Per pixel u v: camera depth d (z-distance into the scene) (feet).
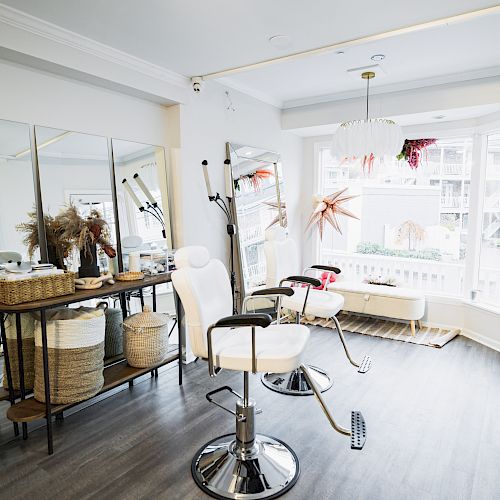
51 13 6.82
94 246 8.07
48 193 7.89
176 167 10.35
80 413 7.95
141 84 9.09
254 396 8.57
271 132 13.57
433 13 7.10
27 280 6.35
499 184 11.63
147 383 9.29
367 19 7.29
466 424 7.40
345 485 5.83
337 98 12.80
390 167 14.11
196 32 7.69
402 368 9.86
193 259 6.36
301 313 8.99
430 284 13.78
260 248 12.82
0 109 7.18
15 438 7.11
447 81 10.91
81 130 8.47
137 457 6.53
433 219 13.57
